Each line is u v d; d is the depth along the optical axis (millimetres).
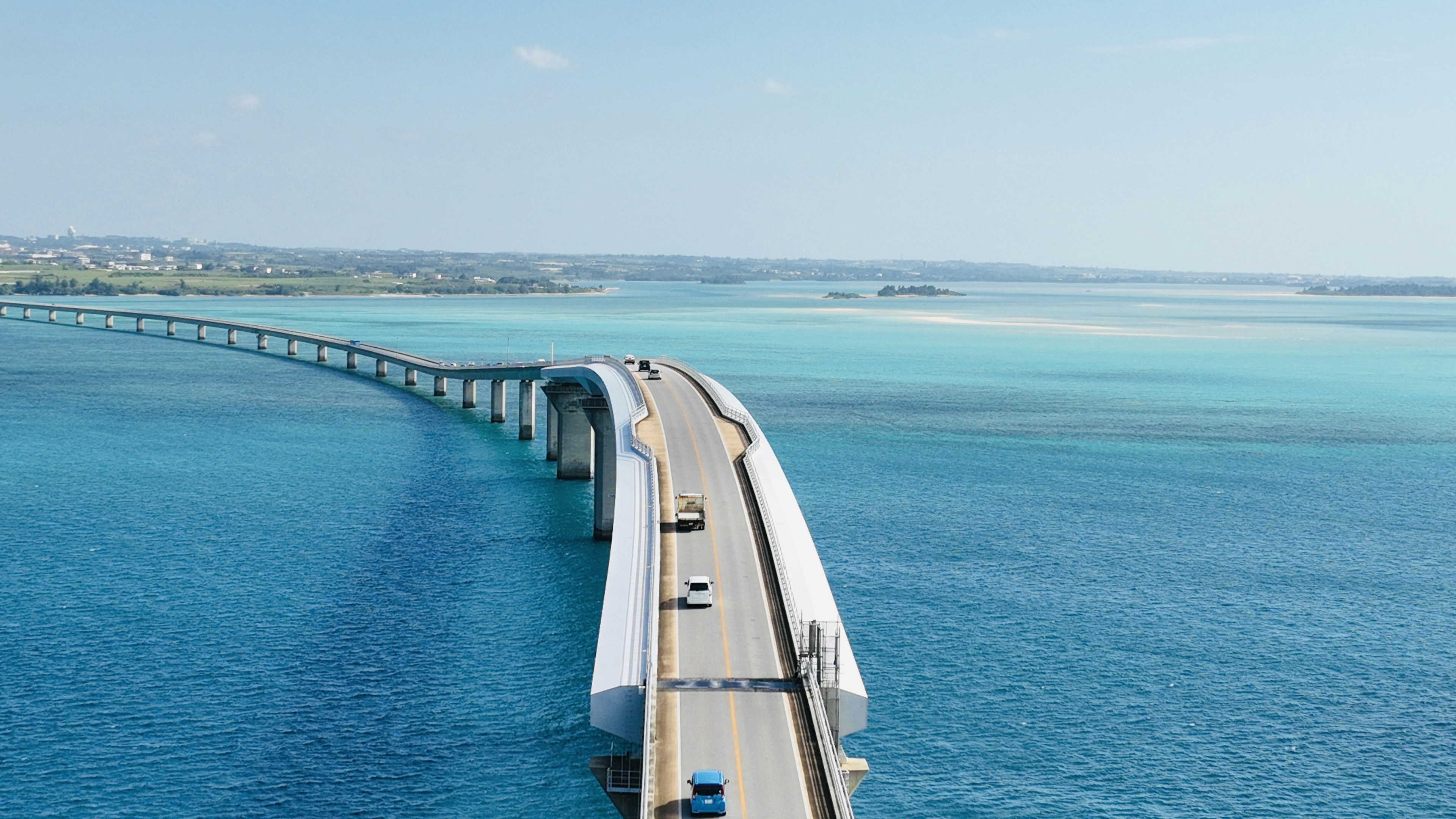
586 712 67750
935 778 62375
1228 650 81625
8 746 63000
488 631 80312
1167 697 73250
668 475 89625
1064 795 61000
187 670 73125
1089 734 67688
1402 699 73812
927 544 107312
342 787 59438
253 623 81875
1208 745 66812
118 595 88312
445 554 100000
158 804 57594
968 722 68750
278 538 105438
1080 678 75625
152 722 65938
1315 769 64375
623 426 102562
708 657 57531
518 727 66000
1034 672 76438
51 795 58125
